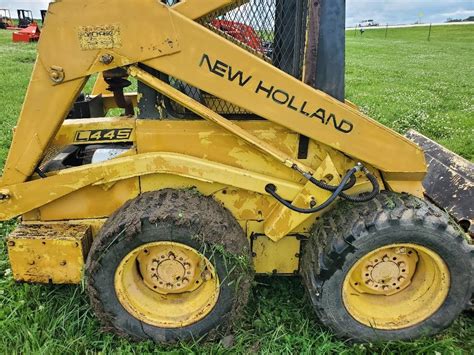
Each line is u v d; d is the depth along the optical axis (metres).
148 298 3.22
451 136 8.27
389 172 3.19
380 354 3.17
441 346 3.17
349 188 3.15
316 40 2.99
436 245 3.01
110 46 2.80
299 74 3.12
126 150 3.29
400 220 2.96
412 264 3.27
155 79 2.92
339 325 3.20
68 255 3.19
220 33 3.08
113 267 2.97
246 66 2.86
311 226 3.35
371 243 2.99
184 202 3.02
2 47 23.56
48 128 3.01
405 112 10.18
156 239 2.92
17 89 11.70
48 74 2.88
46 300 3.50
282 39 3.11
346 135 3.05
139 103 3.12
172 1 3.12
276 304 3.58
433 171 4.47
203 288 3.24
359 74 17.95
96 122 3.28
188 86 3.13
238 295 3.10
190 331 3.15
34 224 3.30
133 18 2.75
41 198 3.14
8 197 3.13
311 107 2.97
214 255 2.96
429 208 3.09
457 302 3.17
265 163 3.20
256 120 3.18
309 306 3.48
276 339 3.22
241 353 3.13
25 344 3.07
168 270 3.16
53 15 2.75
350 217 3.09
